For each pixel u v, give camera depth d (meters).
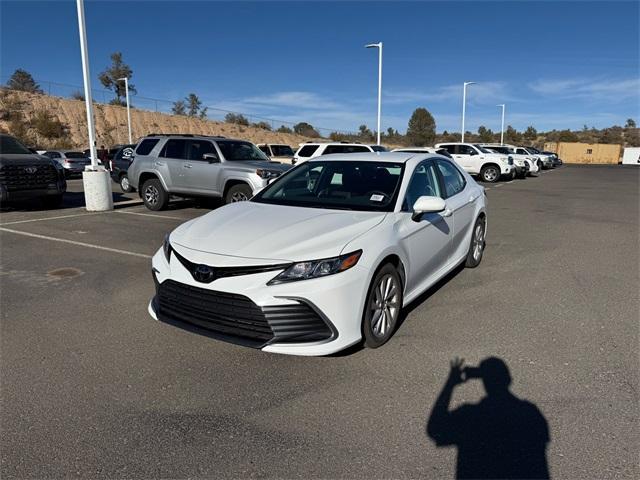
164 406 3.07
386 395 3.19
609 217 11.56
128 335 4.16
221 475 2.45
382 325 3.87
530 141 91.06
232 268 3.32
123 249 7.41
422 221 4.35
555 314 4.68
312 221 3.84
